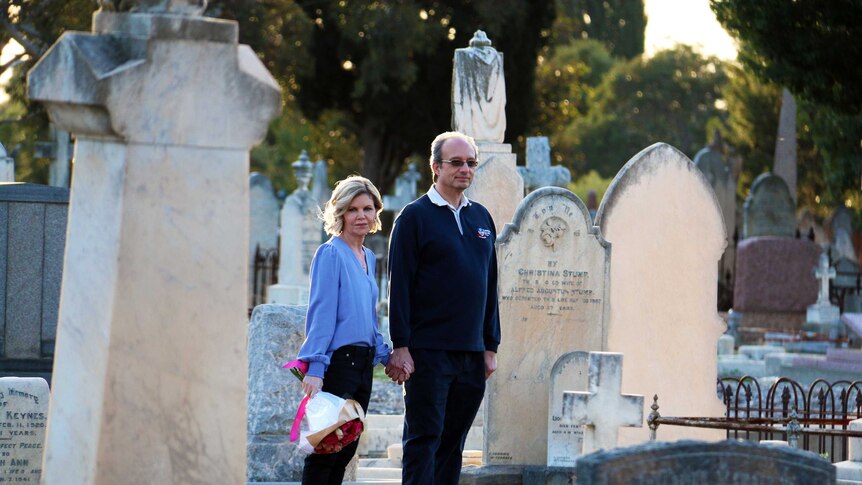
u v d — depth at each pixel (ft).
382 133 148.15
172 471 18.78
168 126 18.65
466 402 26.55
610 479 16.34
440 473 26.78
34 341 39.78
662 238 38.96
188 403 18.84
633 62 281.54
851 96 87.61
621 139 273.95
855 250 129.70
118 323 18.47
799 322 104.01
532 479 35.04
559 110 161.79
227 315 18.97
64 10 101.50
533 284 36.27
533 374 36.24
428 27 132.26
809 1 85.20
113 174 18.63
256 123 19.04
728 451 16.87
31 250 39.81
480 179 51.34
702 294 39.45
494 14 132.77
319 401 24.56
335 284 25.00
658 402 38.88
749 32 87.61
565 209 36.45
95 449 18.48
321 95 144.77
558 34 174.40
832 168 115.65
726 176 116.67
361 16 130.82
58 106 18.63
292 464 33.86
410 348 25.90
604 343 36.70
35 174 157.89
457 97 52.31
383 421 48.80
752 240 103.91
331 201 25.76
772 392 41.29
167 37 18.56
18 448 29.84
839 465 33.45
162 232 18.67
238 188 19.02
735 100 171.63
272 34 135.54
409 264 25.95
